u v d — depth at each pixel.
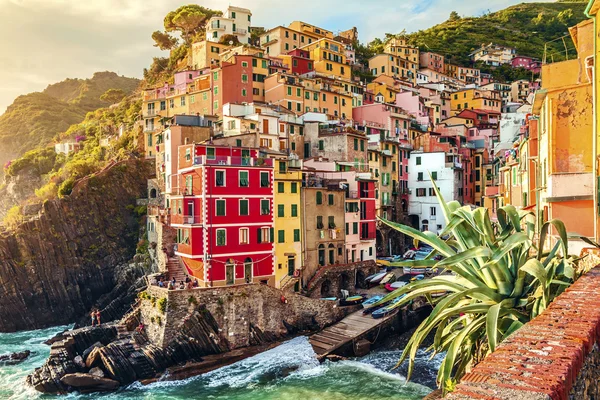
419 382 44.22
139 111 127.12
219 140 63.50
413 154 97.88
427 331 20.80
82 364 48.72
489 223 21.81
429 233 23.88
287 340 54.03
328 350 50.00
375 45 196.25
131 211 94.75
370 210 74.50
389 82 130.88
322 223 66.06
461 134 116.81
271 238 59.94
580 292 12.59
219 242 55.97
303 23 142.75
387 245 87.12
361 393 42.22
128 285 79.06
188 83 105.31
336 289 64.88
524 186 47.53
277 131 80.50
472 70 180.50
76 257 86.00
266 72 101.94
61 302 82.50
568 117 29.36
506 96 158.62
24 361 56.94
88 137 136.12
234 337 51.81
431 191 95.75
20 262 80.81
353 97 112.06
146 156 101.81
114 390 45.50
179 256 62.09
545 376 6.87
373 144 89.50
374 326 53.22
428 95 139.38
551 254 22.28
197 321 49.91
